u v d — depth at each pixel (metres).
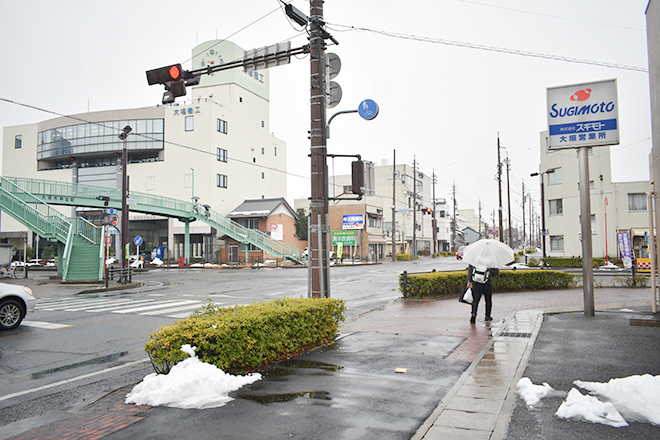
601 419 3.92
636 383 4.25
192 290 19.16
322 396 4.79
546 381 5.04
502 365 5.76
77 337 9.07
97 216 50.88
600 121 9.34
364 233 50.69
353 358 6.39
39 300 15.97
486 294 9.21
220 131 51.62
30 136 58.66
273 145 63.47
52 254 52.97
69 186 33.69
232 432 3.91
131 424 4.16
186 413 4.38
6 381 6.13
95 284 22.44
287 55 10.07
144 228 55.19
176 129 50.81
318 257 8.84
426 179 83.56
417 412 4.31
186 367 5.04
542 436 3.66
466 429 3.83
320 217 8.91
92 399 5.07
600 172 33.22
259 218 47.19
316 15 9.05
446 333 8.10
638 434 3.65
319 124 9.02
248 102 57.34
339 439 3.73
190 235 52.06
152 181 51.31
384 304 13.41
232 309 6.56
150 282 24.16
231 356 5.42
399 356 6.46
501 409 4.27
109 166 53.62
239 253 45.16
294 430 3.93
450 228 100.44
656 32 7.60
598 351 6.26
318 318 7.24
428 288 13.66
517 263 38.00
